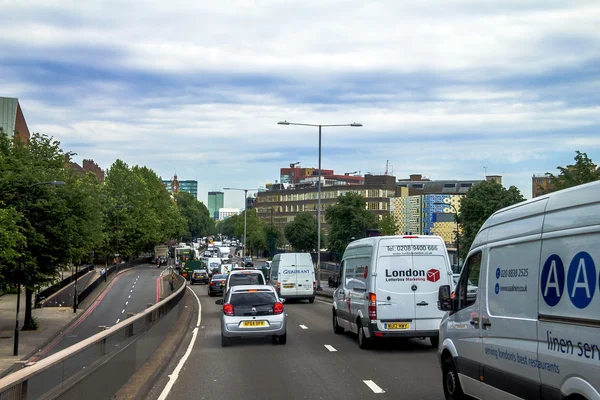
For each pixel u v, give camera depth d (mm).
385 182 125938
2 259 34188
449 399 9742
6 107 82750
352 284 18250
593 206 5961
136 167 132250
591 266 5902
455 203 100812
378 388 11203
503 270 7863
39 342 35156
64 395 6449
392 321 15961
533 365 6926
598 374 5707
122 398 9461
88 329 42969
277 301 17906
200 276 73875
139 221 111500
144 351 13250
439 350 10125
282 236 129500
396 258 16188
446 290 9547
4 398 4766
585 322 5934
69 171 45844
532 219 7191
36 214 38406
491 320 8094
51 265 40688
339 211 55969
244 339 19484
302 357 15383
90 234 43312
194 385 11742
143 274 95062
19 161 38656
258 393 10938
